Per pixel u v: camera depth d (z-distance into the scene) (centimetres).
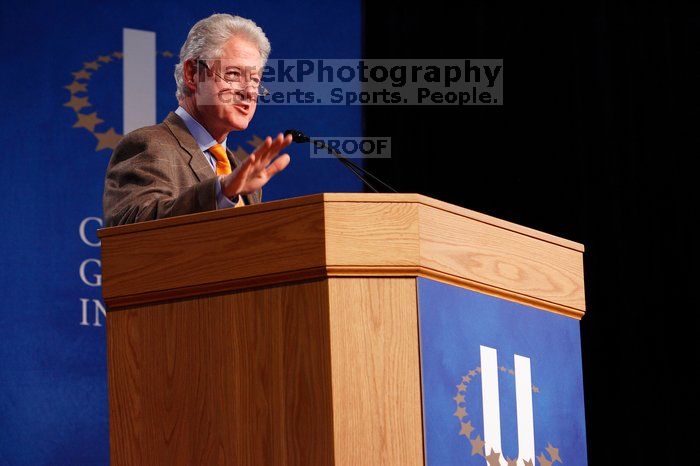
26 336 994
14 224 1012
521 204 1249
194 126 701
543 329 552
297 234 473
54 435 986
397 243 475
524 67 1270
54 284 1012
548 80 1272
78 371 1004
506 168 1250
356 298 469
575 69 1277
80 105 1059
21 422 978
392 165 1209
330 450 453
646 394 1230
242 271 483
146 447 494
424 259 479
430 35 1247
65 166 1041
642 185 1270
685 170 1271
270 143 495
